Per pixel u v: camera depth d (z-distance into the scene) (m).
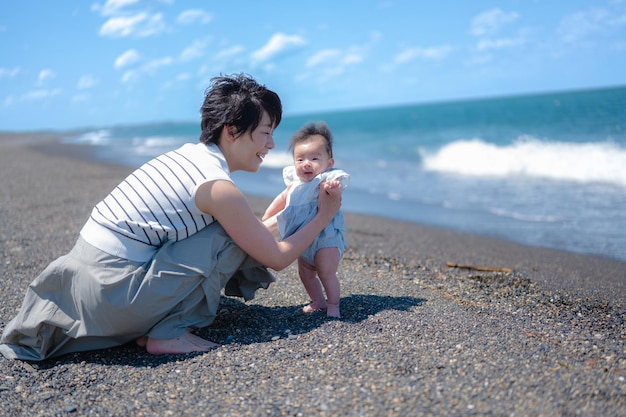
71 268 2.78
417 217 8.41
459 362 2.48
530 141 16.44
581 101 39.53
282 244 2.94
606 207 8.23
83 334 2.77
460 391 2.20
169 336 2.85
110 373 2.68
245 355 2.76
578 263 5.39
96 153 22.89
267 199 9.70
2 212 7.59
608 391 2.15
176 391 2.44
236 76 2.92
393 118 53.47
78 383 2.60
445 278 4.37
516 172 12.39
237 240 2.84
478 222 7.80
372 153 19.27
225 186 2.75
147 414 2.26
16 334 2.89
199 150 2.90
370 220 8.18
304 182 3.24
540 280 4.52
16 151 24.33
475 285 4.12
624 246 6.09
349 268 4.68
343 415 2.10
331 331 2.96
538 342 2.74
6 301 3.85
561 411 2.02
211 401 2.32
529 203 8.93
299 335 2.96
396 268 4.74
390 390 2.25
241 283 3.21
